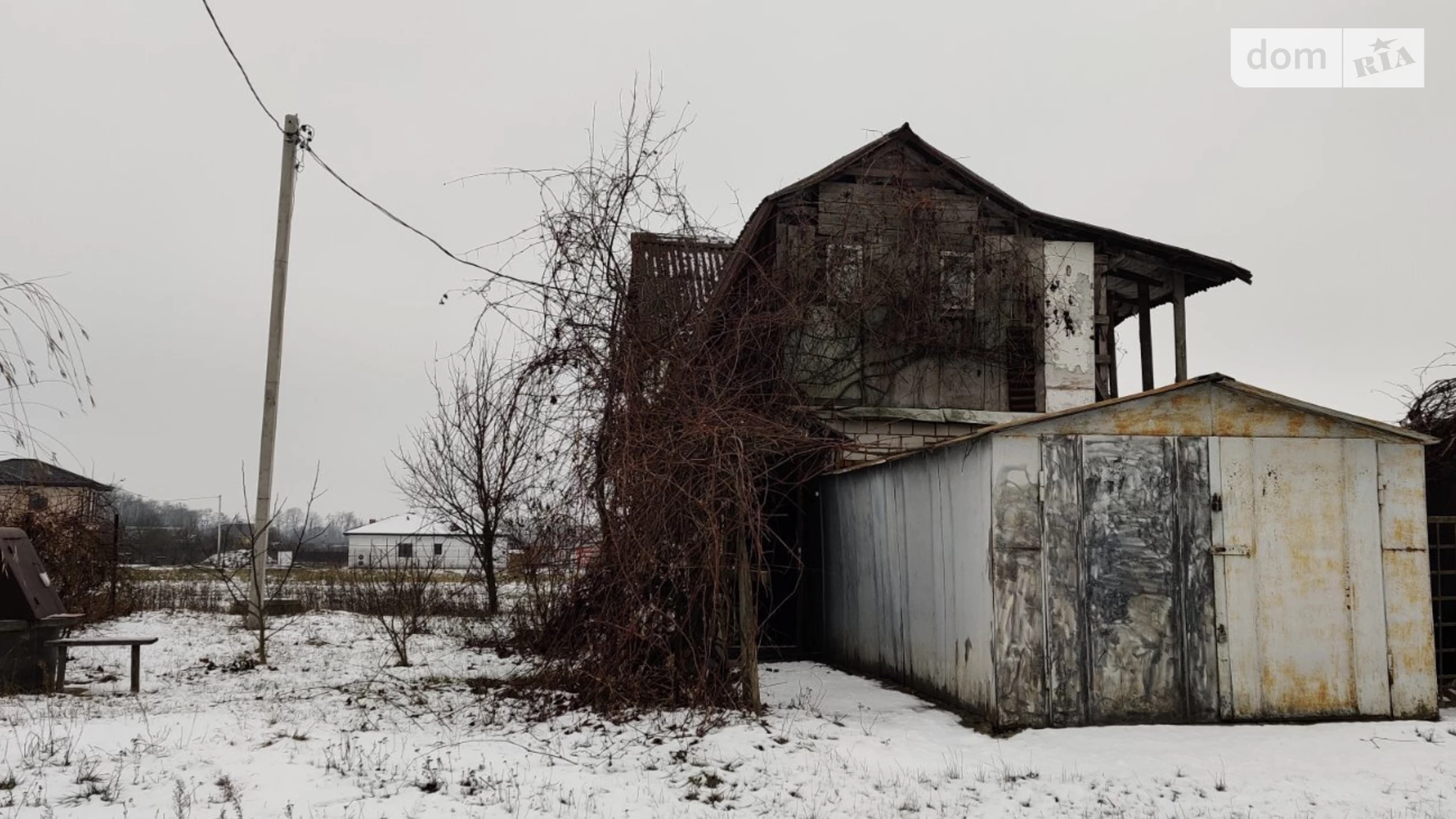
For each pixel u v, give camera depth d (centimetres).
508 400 937
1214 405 847
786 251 1309
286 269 1534
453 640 1472
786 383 1073
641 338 901
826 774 692
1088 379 1385
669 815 609
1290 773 693
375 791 642
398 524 5059
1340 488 852
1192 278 1505
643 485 828
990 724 802
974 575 845
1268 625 829
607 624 868
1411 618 846
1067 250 1412
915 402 1338
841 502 1241
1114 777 682
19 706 896
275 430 1503
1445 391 1073
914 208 1345
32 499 1536
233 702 949
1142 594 820
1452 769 701
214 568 1739
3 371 810
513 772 695
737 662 909
